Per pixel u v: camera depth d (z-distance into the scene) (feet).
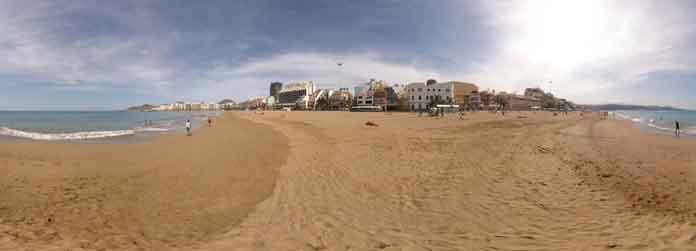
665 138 67.67
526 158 35.94
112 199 21.47
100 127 116.67
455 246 13.67
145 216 18.21
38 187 23.98
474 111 298.35
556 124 109.19
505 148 43.93
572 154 39.32
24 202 20.07
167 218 17.92
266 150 44.42
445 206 19.38
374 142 51.24
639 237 14.23
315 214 18.19
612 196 21.07
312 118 161.07
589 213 17.79
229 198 21.77
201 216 18.25
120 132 91.20
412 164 32.63
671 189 22.63
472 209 18.79
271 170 30.81
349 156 37.68
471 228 15.83
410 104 337.93
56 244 13.82
